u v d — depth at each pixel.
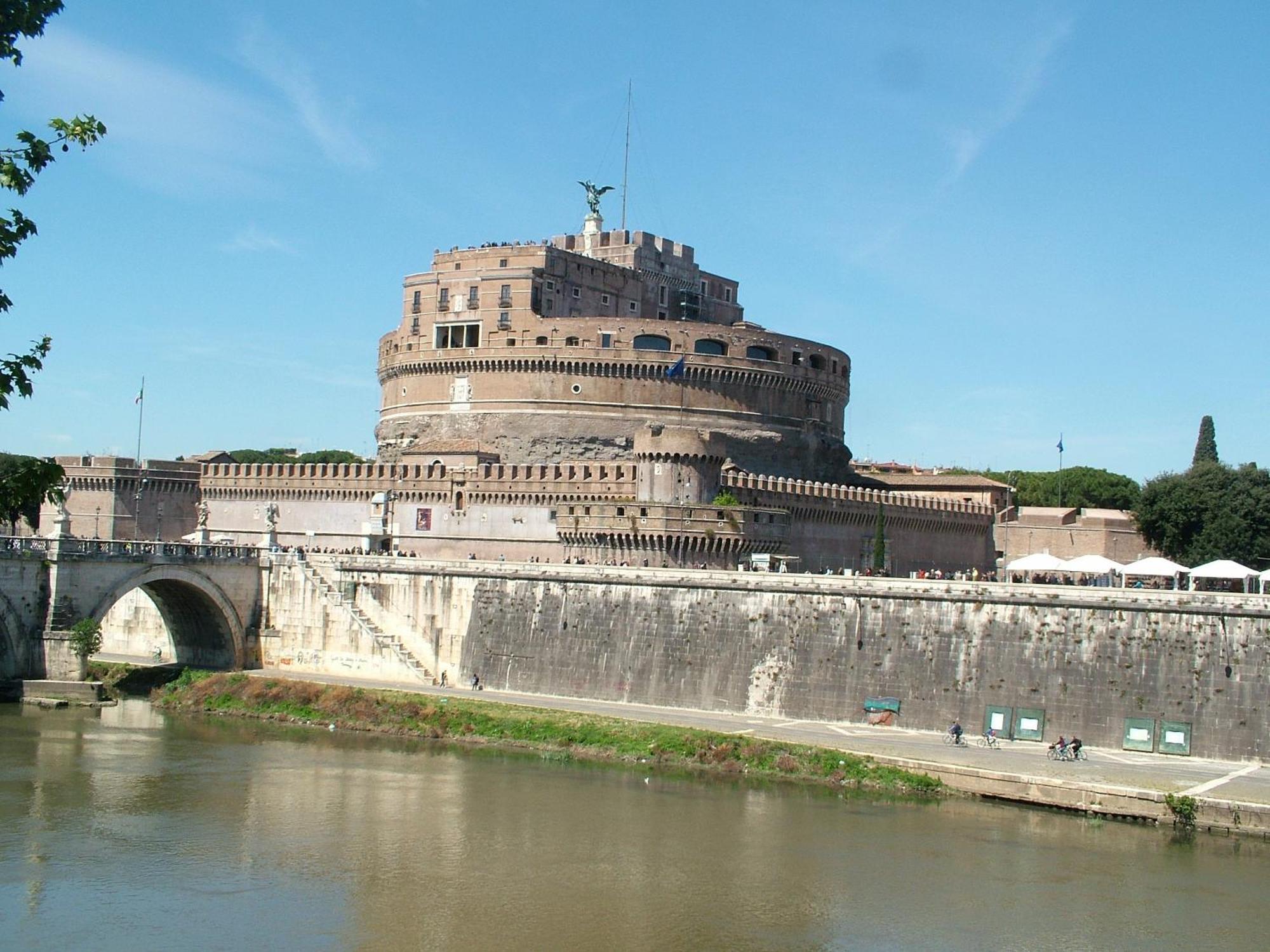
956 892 72.25
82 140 35.06
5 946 62.97
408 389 191.88
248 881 72.94
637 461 144.38
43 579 124.94
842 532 162.88
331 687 124.56
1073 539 187.12
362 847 79.19
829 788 94.00
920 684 106.94
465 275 190.00
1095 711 99.38
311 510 174.88
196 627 145.62
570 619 125.94
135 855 77.00
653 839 81.25
